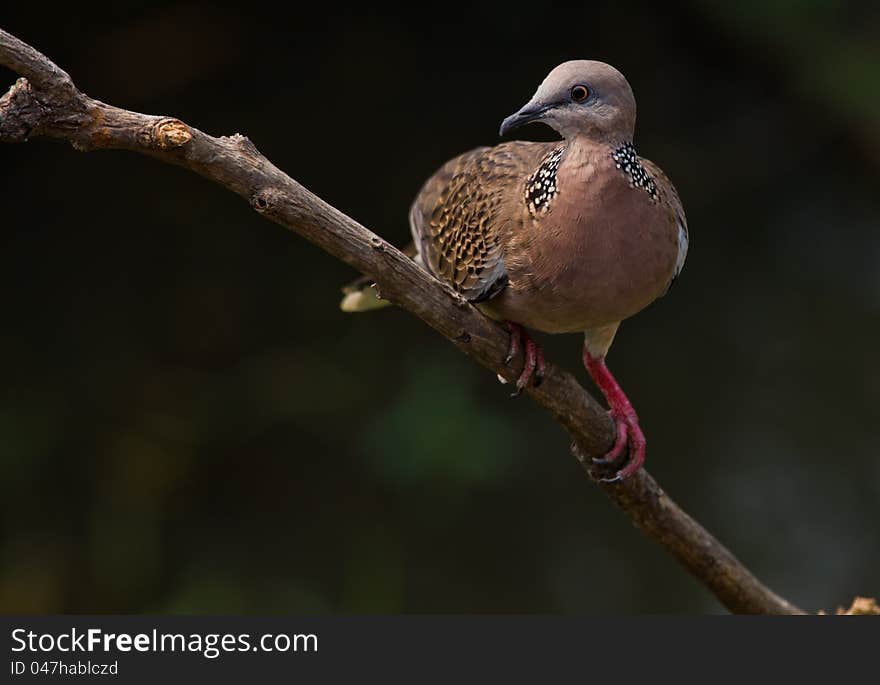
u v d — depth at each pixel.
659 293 6.18
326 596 12.09
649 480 6.56
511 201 6.20
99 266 12.53
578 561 12.68
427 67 13.00
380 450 11.92
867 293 13.88
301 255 12.89
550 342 13.00
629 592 12.69
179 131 4.56
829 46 12.66
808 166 13.64
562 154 5.89
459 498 12.41
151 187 12.66
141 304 12.59
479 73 13.02
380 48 12.89
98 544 11.99
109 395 12.33
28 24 11.92
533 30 12.95
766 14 12.48
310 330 12.77
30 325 12.30
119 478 12.17
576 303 6.00
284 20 12.68
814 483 13.24
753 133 13.52
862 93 12.58
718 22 12.70
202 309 12.70
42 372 12.23
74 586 11.91
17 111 4.38
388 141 12.98
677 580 12.79
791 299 13.70
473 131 12.99
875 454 13.35
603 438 6.37
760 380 13.48
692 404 13.25
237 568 12.12
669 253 5.99
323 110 12.87
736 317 13.54
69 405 12.21
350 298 7.43
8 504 11.93
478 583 12.43
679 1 12.70
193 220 12.78
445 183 7.07
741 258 13.69
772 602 6.93
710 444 13.20
